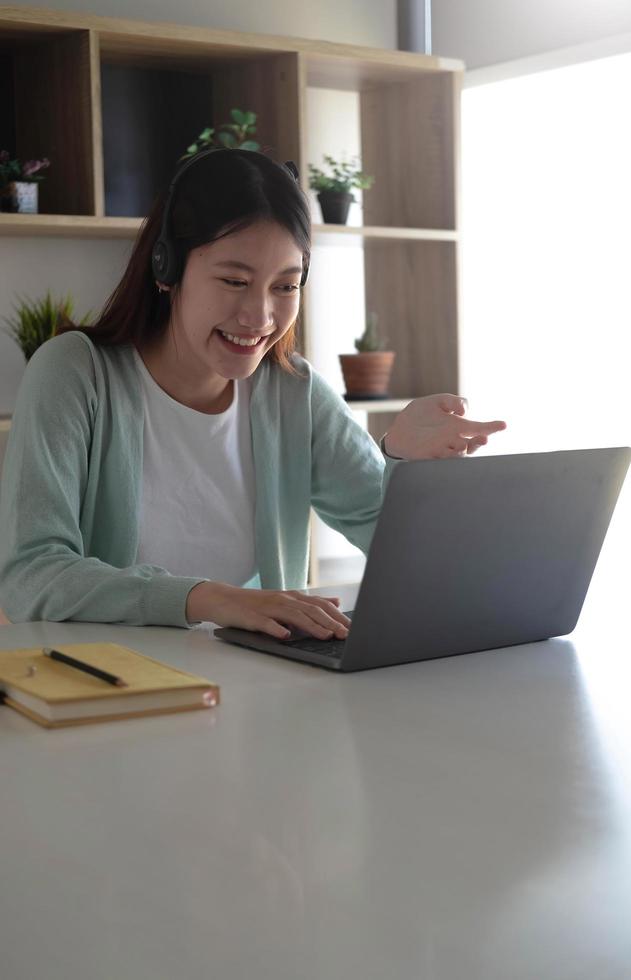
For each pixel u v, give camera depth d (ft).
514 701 3.84
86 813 2.85
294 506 6.50
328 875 2.48
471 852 2.60
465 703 3.82
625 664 4.35
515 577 4.52
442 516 4.16
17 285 10.69
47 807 2.89
